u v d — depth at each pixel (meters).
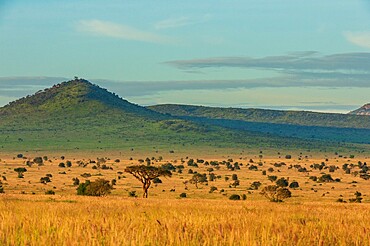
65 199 86.06
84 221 32.50
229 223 33.09
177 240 25.53
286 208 67.75
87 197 103.06
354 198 172.88
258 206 74.38
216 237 26.05
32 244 25.39
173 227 28.86
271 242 25.36
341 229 31.20
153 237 26.53
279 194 149.00
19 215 38.12
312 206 79.50
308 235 28.23
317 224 35.97
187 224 30.58
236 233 26.70
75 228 27.77
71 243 24.56
